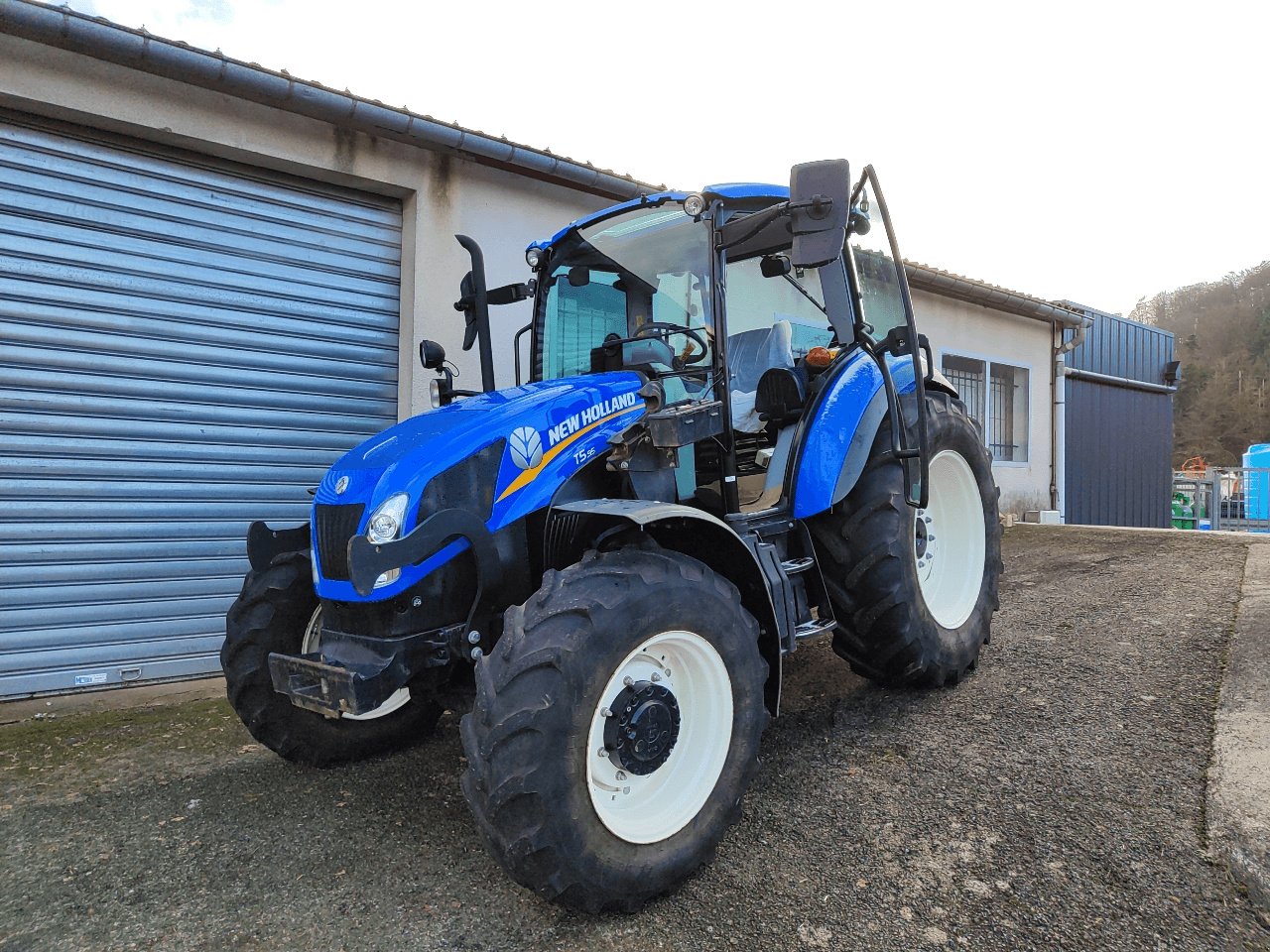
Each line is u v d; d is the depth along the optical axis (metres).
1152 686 3.16
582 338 3.25
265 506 4.69
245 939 1.93
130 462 4.25
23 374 3.96
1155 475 13.20
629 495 2.54
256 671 2.81
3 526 3.93
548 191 5.56
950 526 3.66
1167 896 1.86
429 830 2.49
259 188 4.64
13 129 3.92
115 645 4.21
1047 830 2.18
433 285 5.07
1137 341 12.65
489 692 1.87
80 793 2.84
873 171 2.99
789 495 2.90
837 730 3.03
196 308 4.44
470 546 2.28
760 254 2.82
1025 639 3.96
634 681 2.08
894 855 2.13
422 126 4.68
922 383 2.90
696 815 2.09
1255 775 2.24
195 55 3.95
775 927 1.87
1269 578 4.77
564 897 1.86
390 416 5.19
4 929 2.01
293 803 2.71
